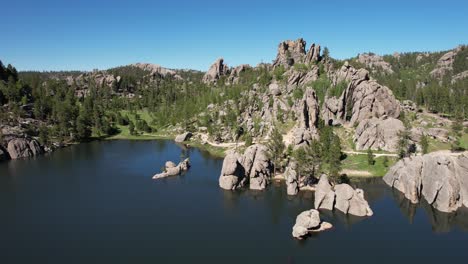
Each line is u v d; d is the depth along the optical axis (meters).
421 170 123.75
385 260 80.31
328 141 160.12
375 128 170.75
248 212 110.25
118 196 126.44
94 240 91.12
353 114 196.12
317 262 79.56
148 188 136.38
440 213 108.75
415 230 96.44
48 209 113.56
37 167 171.25
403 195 125.06
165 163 179.12
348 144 177.38
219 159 189.12
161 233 94.94
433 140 167.12
